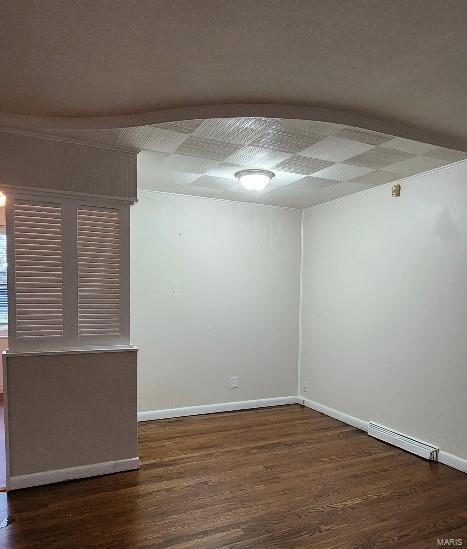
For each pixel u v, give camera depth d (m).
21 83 2.08
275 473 2.83
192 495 2.49
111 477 2.71
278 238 4.63
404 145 2.67
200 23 1.61
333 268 4.26
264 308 4.54
